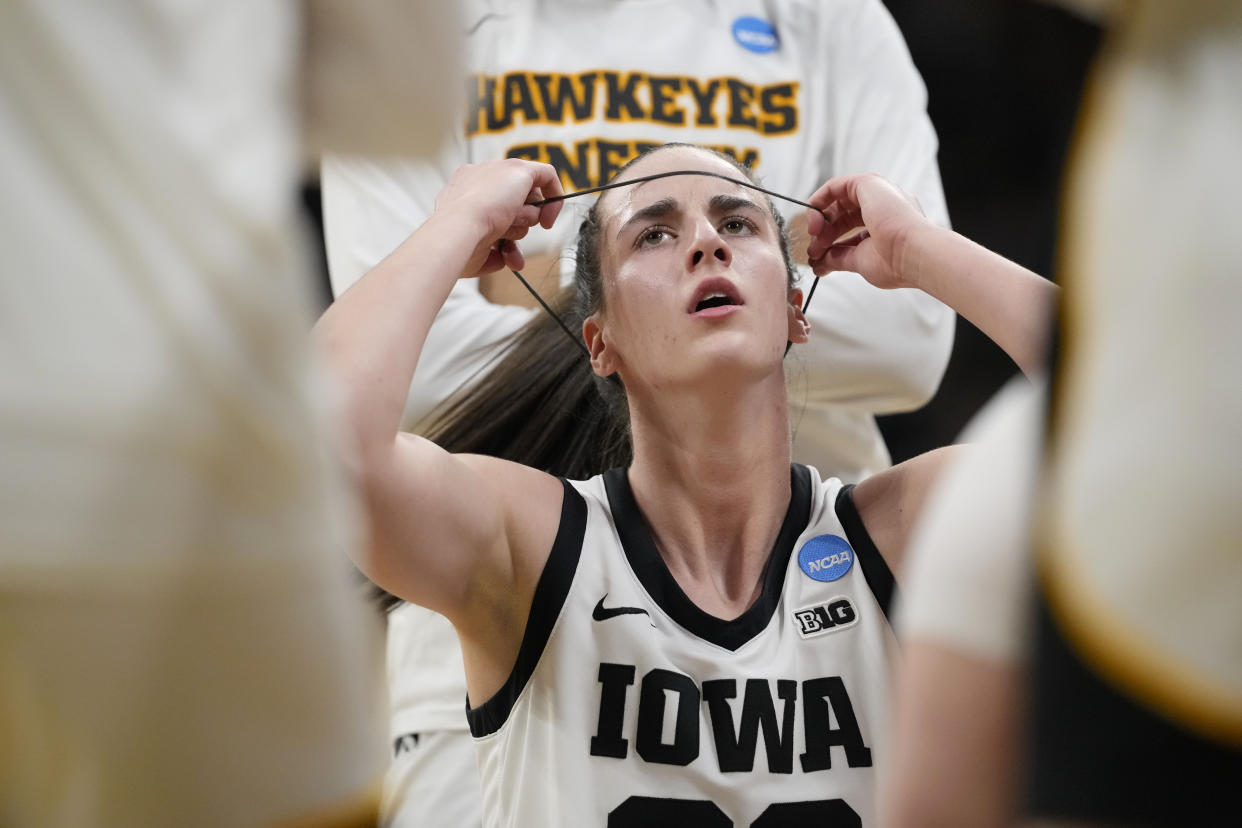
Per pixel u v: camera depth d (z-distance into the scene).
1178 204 1.99
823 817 4.69
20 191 2.28
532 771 4.86
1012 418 2.46
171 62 2.39
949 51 10.45
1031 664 2.03
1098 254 2.07
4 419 2.23
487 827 5.12
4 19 2.27
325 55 2.65
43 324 2.27
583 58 7.00
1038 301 5.20
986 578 2.31
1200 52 2.03
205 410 2.33
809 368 6.67
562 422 6.50
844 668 4.97
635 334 5.34
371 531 4.70
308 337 2.54
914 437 10.76
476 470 5.17
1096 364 2.03
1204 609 1.87
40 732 2.39
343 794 2.58
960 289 5.48
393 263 5.04
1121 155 2.07
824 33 7.23
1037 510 2.07
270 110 2.51
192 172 2.36
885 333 6.70
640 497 5.38
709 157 5.69
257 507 2.40
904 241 5.74
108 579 2.30
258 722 2.47
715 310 5.20
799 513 5.36
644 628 4.97
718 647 4.98
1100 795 1.91
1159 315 1.96
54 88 2.29
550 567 5.09
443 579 4.97
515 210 5.45
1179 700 1.87
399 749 6.73
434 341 6.51
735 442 5.23
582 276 5.95
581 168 6.86
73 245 2.30
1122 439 1.96
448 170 6.82
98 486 2.28
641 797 4.68
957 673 2.30
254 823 2.49
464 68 2.77
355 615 2.66
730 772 4.73
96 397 2.28
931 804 2.28
